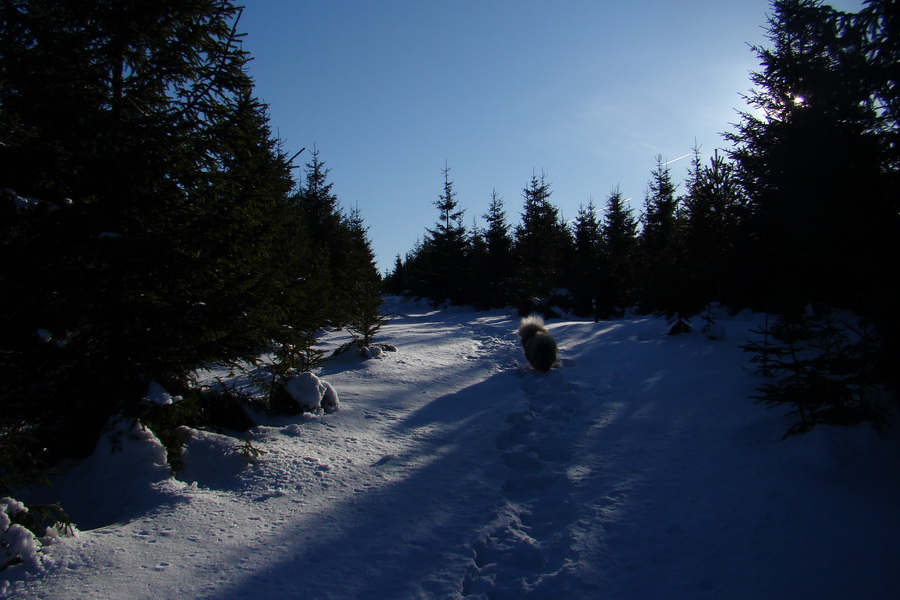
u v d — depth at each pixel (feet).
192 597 10.99
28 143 17.24
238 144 19.63
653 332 45.55
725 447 18.52
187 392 20.33
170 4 19.01
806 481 15.02
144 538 13.47
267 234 20.03
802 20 21.22
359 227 110.22
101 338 18.48
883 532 12.18
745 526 13.21
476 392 30.50
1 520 12.04
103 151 17.70
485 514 15.10
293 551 12.97
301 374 25.17
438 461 19.45
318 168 97.91
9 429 16.58
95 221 17.26
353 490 16.71
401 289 207.51
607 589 11.27
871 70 19.17
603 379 31.07
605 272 98.68
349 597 11.08
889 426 17.08
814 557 11.60
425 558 12.70
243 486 16.99
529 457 19.67
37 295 16.89
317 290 27.78
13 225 16.43
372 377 33.63
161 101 20.66
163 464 17.25
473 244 134.82
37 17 17.89
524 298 102.78
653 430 21.50
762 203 38.27
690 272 41.29
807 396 17.58
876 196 18.24
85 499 16.51
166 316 17.99
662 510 14.61
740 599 10.55
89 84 18.84
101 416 18.78
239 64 19.31
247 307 18.78
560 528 14.35
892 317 16.08
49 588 11.25
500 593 11.53
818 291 24.93
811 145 22.41
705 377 27.43
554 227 131.34
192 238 18.37
